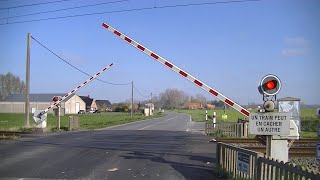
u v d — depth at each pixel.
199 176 10.96
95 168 12.13
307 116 47.94
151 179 10.55
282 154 10.33
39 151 15.95
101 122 50.53
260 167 8.88
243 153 9.84
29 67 31.55
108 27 13.78
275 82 10.23
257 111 10.98
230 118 58.03
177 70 12.85
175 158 14.23
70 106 114.38
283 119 10.11
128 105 128.50
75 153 15.40
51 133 25.83
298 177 7.21
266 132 10.18
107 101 167.00
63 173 11.31
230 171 10.69
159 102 190.62
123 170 11.83
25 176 10.88
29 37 31.56
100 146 17.77
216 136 24.59
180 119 65.56
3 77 132.00
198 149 16.89
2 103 112.69
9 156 14.57
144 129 33.38
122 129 33.38
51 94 114.19
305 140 19.72
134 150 16.41
